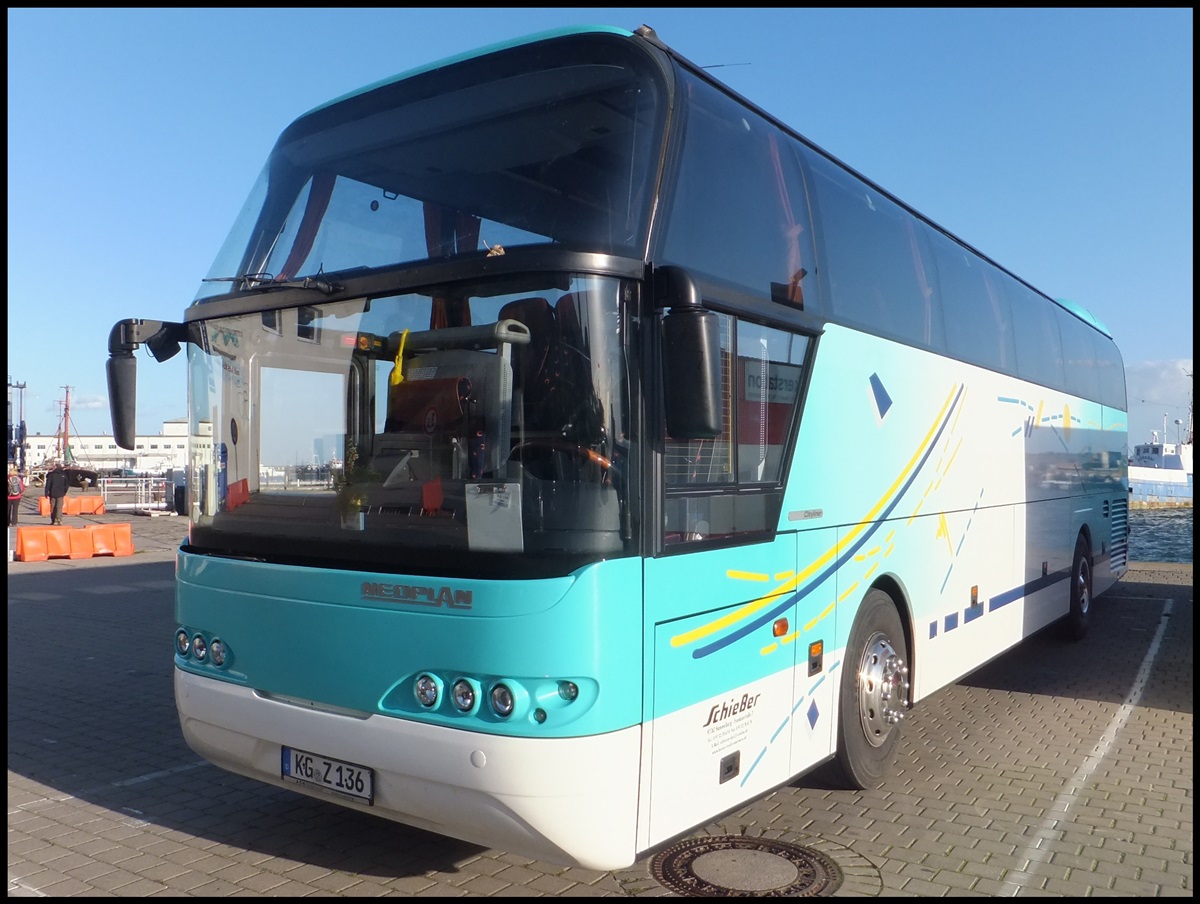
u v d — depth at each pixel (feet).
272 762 14.05
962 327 24.09
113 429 15.81
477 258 12.59
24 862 15.21
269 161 16.57
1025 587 28.53
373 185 14.82
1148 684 28.89
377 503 13.12
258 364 14.79
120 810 17.56
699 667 13.23
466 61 14.92
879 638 18.99
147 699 25.93
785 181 16.62
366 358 13.50
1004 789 19.06
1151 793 18.90
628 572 12.01
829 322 17.29
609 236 12.48
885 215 20.67
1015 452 27.73
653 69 13.66
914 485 20.66
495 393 12.35
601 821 11.69
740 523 14.26
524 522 11.87
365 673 12.81
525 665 11.57
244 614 14.33
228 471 15.14
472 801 11.84
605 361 12.00
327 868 14.99
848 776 18.13
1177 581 55.31
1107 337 41.73
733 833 16.52
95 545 64.75
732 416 14.21
